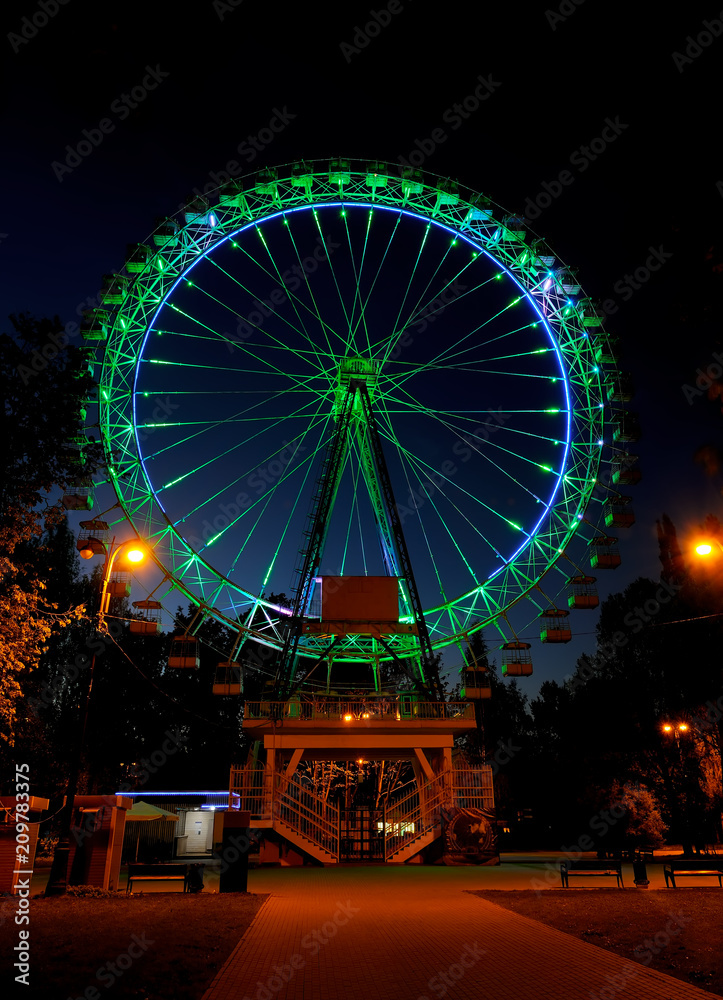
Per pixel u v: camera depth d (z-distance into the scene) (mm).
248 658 68500
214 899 18797
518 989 10406
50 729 56031
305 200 43844
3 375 23312
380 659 43219
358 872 27219
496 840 31047
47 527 25109
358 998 10062
